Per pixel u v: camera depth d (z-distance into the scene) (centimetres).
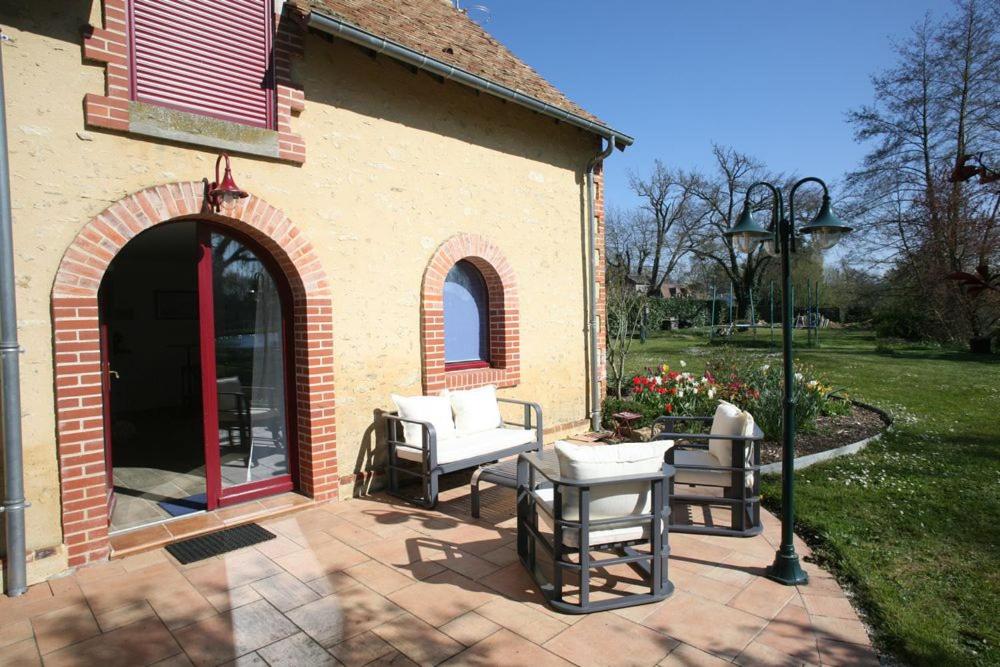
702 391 890
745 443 471
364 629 334
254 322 543
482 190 711
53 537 400
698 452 541
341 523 503
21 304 383
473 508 516
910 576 394
